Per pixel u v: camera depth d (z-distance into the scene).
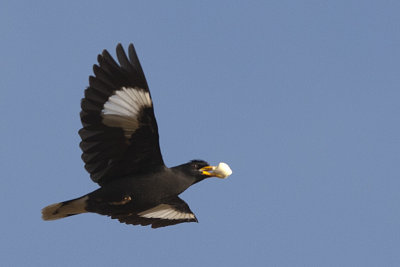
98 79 13.11
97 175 13.73
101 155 13.55
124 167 13.78
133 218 16.19
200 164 14.59
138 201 13.90
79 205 13.77
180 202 16.33
